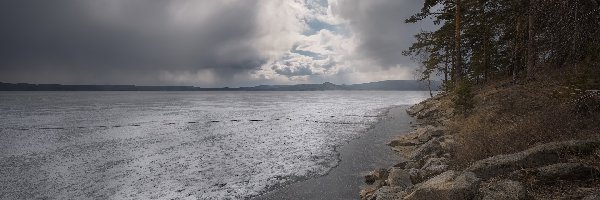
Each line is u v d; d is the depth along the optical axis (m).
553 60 11.25
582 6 9.16
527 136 8.80
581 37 9.47
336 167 12.80
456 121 17.55
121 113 44.97
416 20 26.64
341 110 48.00
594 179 5.57
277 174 12.07
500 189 5.56
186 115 41.19
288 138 20.98
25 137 22.84
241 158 15.04
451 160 9.83
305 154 15.64
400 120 29.97
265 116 38.97
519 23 19.50
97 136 22.94
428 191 5.82
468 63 33.84
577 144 6.62
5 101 90.75
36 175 12.69
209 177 11.89
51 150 17.88
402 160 13.55
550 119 9.21
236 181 11.32
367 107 54.72
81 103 79.00
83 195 10.27
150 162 14.54
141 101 93.19
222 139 20.97
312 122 31.06
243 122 32.09
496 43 28.80
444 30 28.80
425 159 11.48
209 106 64.50
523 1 16.38
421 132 17.55
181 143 19.56
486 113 15.22
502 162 6.82
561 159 6.44
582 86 9.89
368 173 11.32
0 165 14.45
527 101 14.15
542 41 11.48
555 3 9.82
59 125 30.14
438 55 33.53
